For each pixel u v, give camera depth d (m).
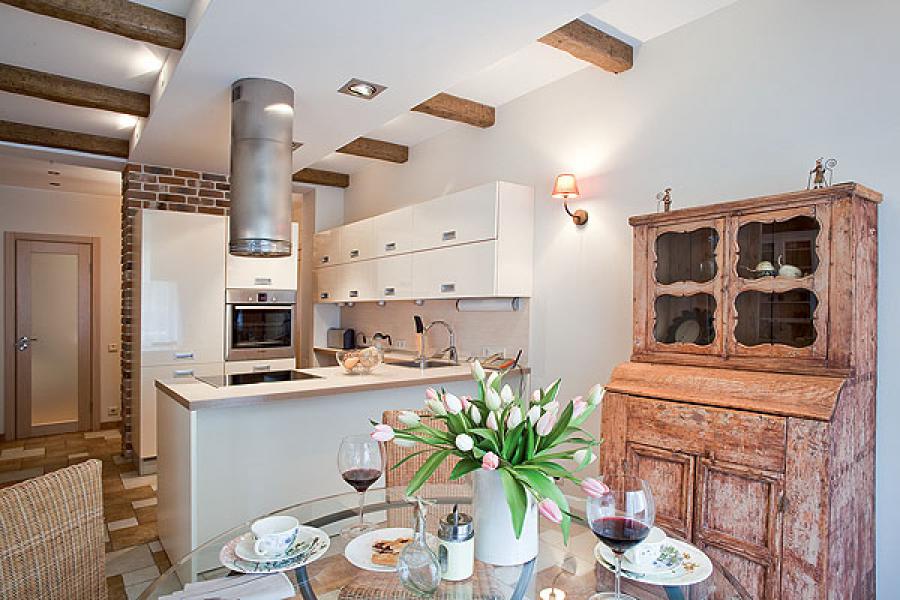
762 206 2.08
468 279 3.61
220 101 3.02
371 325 5.36
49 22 2.57
